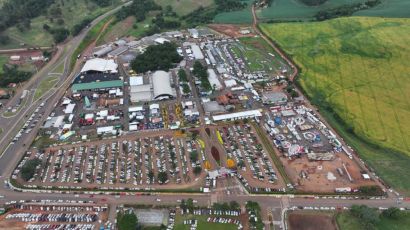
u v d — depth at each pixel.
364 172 151.00
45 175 150.00
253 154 159.38
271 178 147.00
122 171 151.25
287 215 132.62
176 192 141.62
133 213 128.62
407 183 146.25
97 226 128.75
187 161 155.75
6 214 133.38
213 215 132.50
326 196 139.75
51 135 171.62
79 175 149.50
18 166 154.50
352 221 129.50
